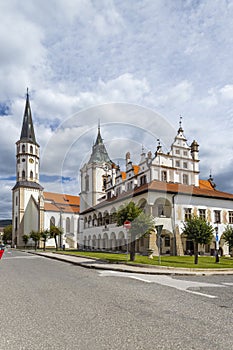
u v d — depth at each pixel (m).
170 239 29.80
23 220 74.44
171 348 4.16
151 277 12.63
